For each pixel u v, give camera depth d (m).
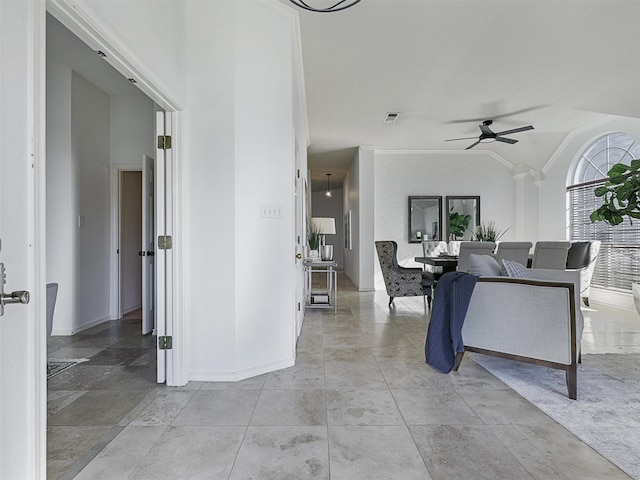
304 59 3.81
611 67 3.93
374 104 5.10
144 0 2.00
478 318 2.72
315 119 5.76
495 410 2.16
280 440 1.83
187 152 2.59
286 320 2.95
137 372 2.80
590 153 6.05
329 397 2.35
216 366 2.62
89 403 2.26
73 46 3.52
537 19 3.09
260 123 2.77
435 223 7.71
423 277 5.43
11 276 1.13
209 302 2.61
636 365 2.94
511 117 5.64
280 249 2.91
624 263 5.32
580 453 1.72
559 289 2.38
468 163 7.73
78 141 4.08
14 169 1.14
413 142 7.14
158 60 2.17
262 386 2.52
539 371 2.83
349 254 9.38
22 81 1.17
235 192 2.61
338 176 10.79
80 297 4.10
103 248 4.53
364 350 3.37
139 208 5.38
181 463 1.65
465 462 1.65
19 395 1.15
